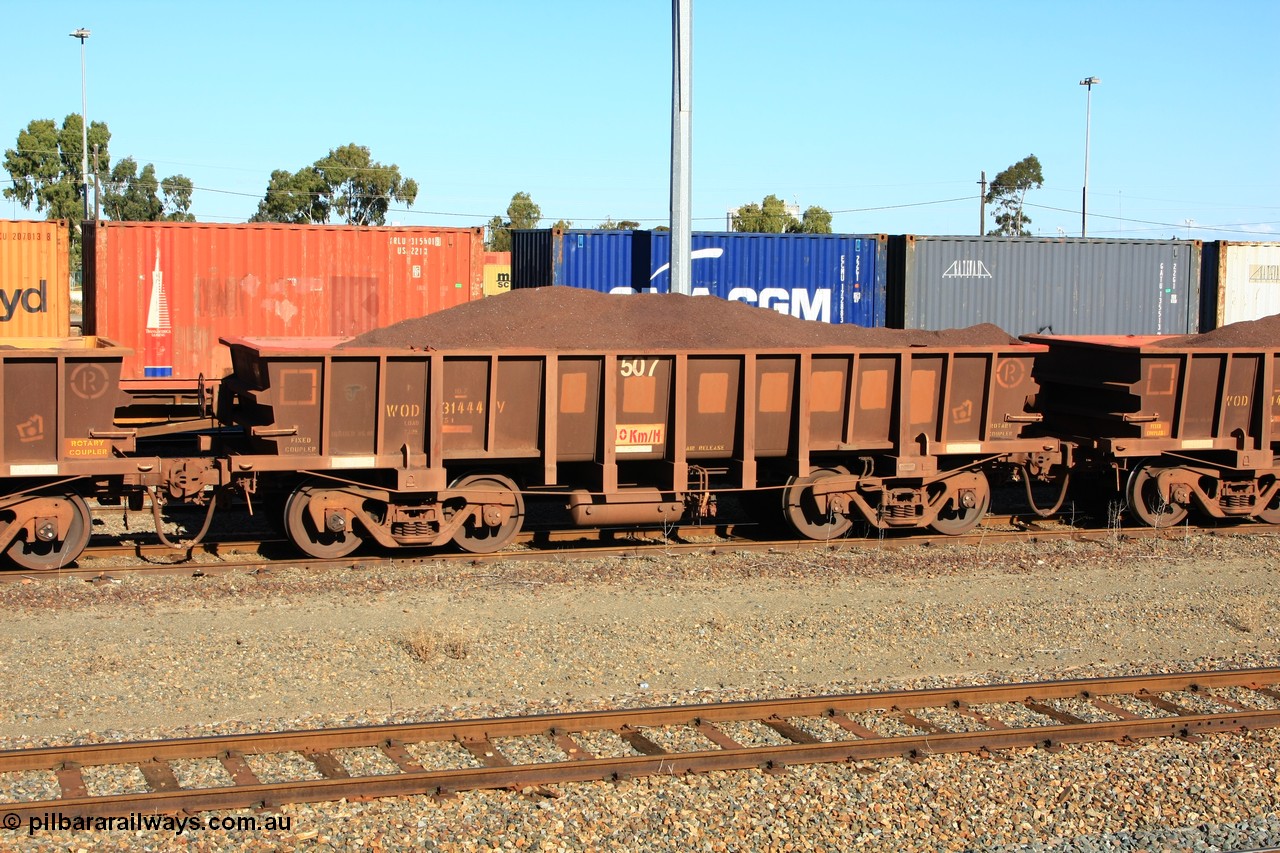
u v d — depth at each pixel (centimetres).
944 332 1606
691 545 1385
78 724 770
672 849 612
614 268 2231
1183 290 2548
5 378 1165
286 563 1234
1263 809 680
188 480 1243
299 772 689
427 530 1300
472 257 2086
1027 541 1461
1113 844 632
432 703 830
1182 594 1198
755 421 1387
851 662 955
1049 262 2438
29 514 1187
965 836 638
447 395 1288
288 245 1988
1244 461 1552
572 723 761
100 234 1897
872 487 1435
